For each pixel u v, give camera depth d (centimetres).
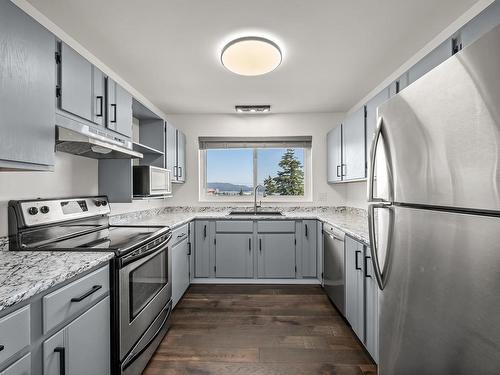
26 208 147
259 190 391
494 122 66
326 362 179
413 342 97
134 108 267
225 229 324
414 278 96
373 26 176
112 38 190
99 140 166
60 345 102
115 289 137
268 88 283
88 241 166
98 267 127
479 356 71
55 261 120
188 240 302
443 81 82
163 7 158
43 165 131
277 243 322
